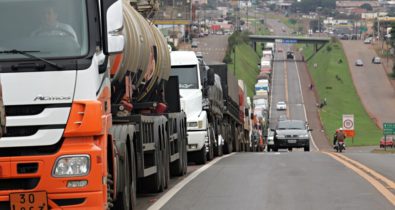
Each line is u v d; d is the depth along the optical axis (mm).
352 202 33031
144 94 42938
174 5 186750
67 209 22406
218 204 32625
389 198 34375
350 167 53750
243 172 49656
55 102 22609
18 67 22672
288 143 112125
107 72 25531
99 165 22609
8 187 22547
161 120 40469
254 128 142625
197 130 62875
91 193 22438
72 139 22641
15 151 22594
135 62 36438
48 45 23203
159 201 34062
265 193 36719
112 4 24219
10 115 22562
